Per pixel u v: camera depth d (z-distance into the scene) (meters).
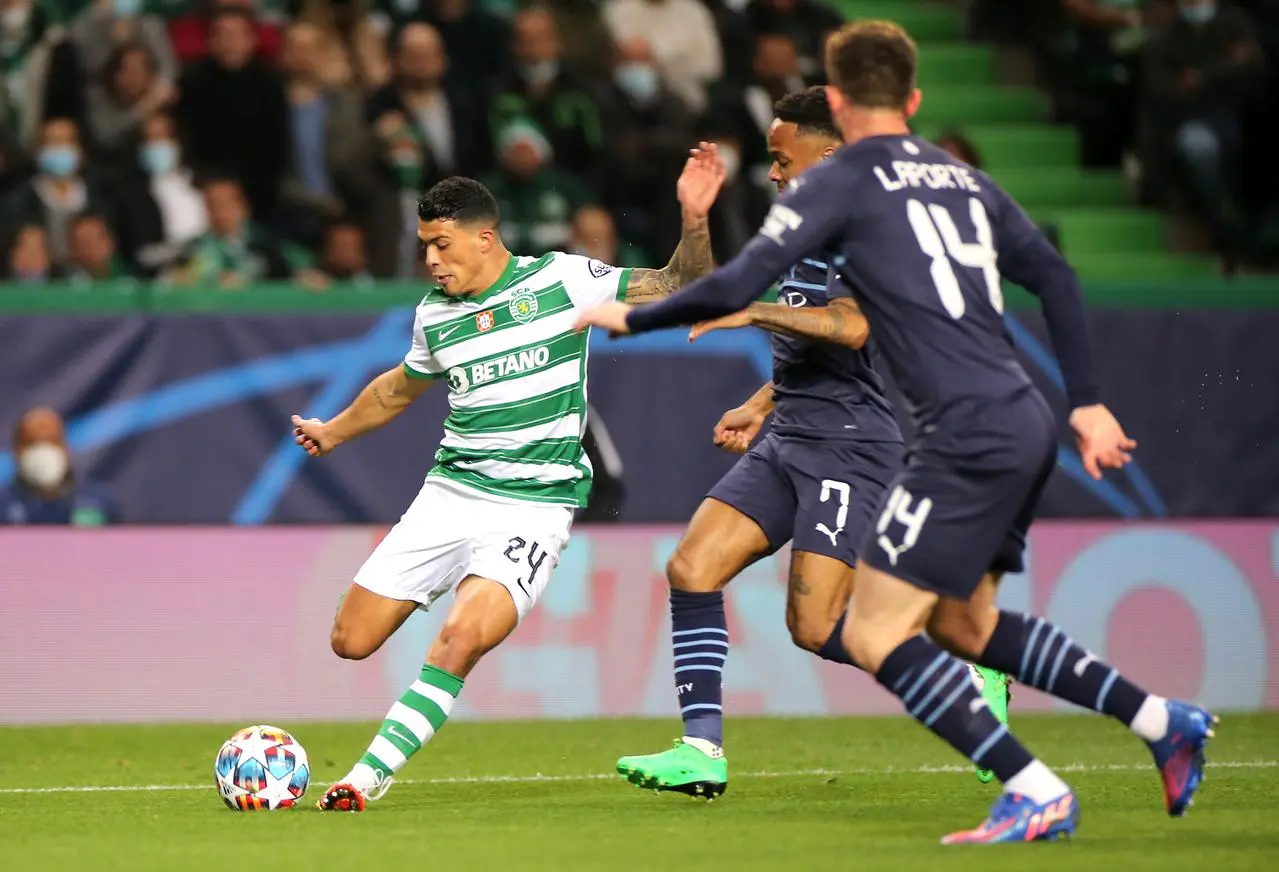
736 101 43.97
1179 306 35.44
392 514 33.56
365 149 41.94
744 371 34.25
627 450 33.81
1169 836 16.70
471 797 21.55
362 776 19.84
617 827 18.09
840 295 19.42
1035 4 52.41
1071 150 50.25
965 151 41.75
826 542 20.59
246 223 40.81
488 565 20.55
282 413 33.16
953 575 16.03
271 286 33.53
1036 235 16.81
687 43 46.28
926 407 16.14
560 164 42.84
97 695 32.69
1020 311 34.56
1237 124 46.66
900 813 19.33
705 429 34.06
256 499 33.19
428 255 20.55
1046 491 34.69
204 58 42.69
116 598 32.84
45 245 38.69
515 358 20.80
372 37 45.59
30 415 32.44
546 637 33.56
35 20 45.81
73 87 43.00
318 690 33.28
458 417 21.22
